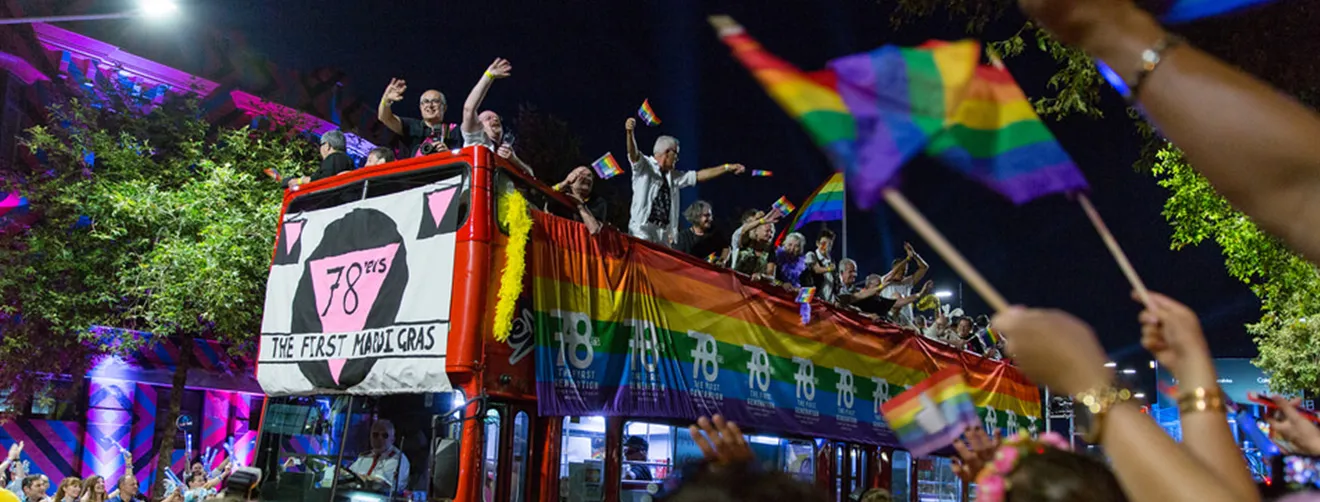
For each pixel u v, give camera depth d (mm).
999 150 1271
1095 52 1012
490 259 6902
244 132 18328
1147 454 1112
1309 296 17344
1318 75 5965
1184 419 1450
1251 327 21734
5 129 17859
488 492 6695
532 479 7008
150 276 15930
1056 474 1634
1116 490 1593
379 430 7230
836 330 10516
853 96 1185
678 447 8234
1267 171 903
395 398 7246
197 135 18516
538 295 7188
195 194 16875
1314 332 19453
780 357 9453
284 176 17938
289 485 7496
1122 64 995
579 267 7617
